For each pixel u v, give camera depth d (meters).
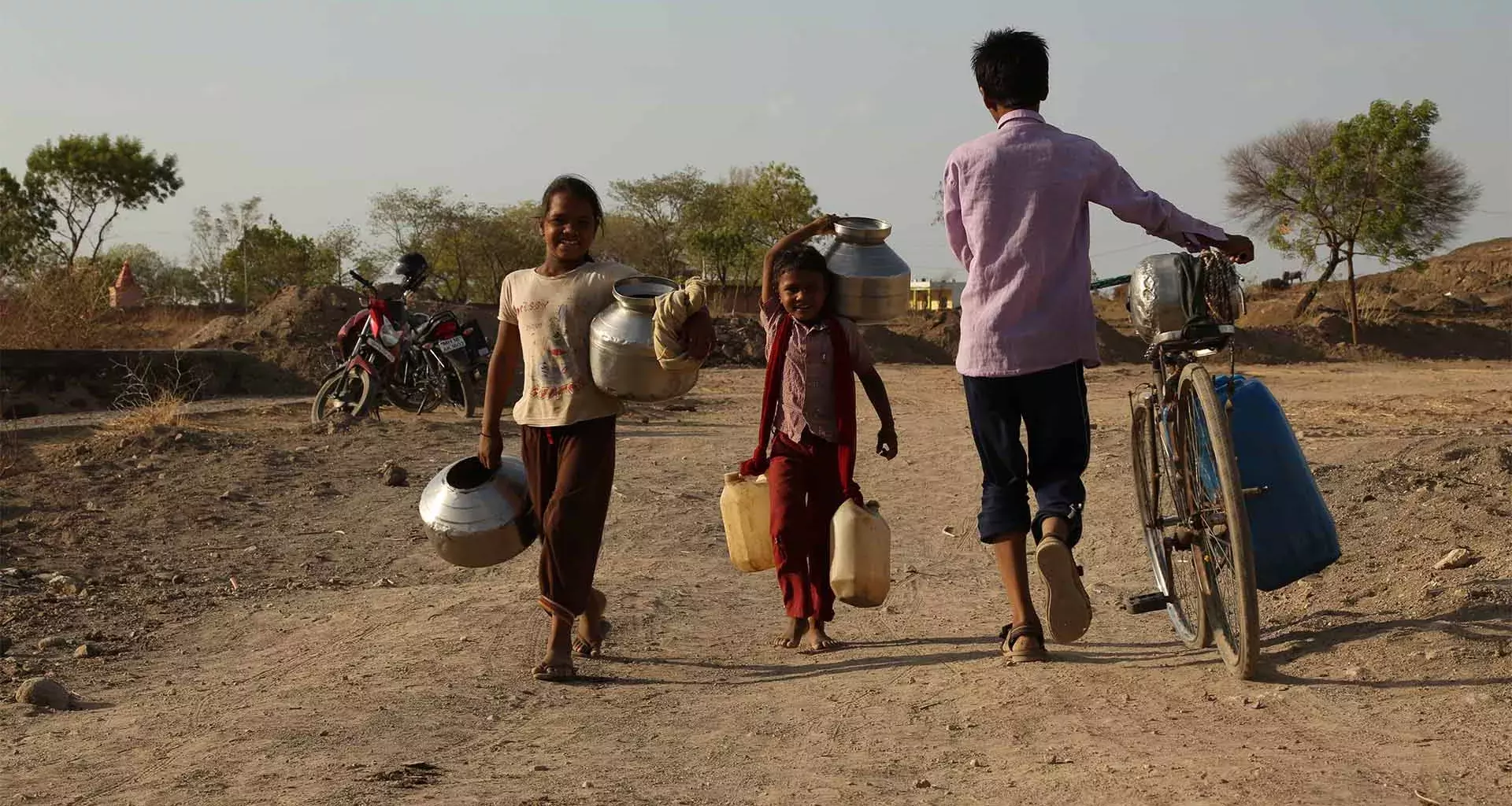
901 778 3.07
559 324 4.71
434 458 10.55
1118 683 3.83
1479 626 3.82
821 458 4.89
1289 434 3.96
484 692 4.29
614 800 2.97
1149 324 4.11
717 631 5.42
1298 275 67.81
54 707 4.22
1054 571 4.00
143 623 5.78
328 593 6.42
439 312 13.55
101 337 21.08
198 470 9.74
